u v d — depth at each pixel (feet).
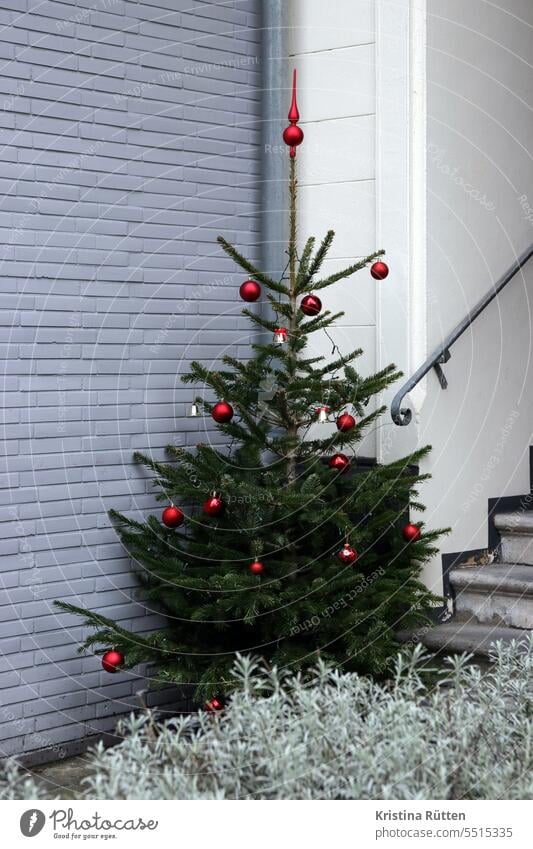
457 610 17.38
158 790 9.95
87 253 15.11
